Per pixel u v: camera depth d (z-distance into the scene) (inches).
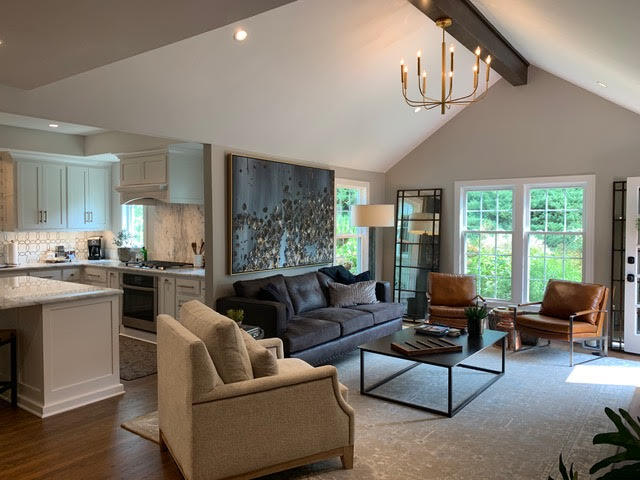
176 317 214.7
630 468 57.4
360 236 279.1
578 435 129.1
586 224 225.3
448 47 198.1
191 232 250.7
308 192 232.8
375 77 194.9
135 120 156.3
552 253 237.9
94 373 151.6
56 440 124.6
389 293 239.6
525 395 159.2
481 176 254.1
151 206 269.4
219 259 191.8
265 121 188.5
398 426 134.6
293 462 105.6
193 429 94.2
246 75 159.5
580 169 226.1
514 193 245.3
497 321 215.6
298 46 156.9
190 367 94.0
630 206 207.3
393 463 114.0
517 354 209.0
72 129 238.8
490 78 243.1
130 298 235.1
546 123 234.4
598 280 223.0
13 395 145.9
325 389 108.3
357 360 199.0
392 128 243.3
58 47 92.4
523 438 127.3
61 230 261.4
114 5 74.2
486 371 183.9
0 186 248.4
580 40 133.6
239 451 98.8
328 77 180.5
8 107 128.0
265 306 171.6
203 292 202.7
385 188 288.5
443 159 266.2
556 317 210.4
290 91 177.8
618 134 216.7
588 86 210.4
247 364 104.1
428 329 174.9
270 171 211.0
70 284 166.2
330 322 185.6
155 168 225.9
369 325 206.2
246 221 199.9
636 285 207.3
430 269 269.0
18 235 258.5
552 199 237.5
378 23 163.3
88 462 113.3
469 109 256.4
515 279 244.7
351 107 207.9
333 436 109.3
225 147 192.1
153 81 144.3
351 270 272.4
